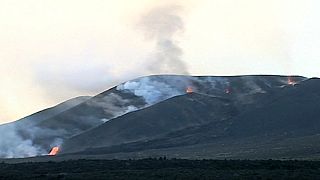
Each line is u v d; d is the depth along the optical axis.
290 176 148.88
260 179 143.75
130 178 148.50
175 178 147.38
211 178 146.38
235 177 148.38
